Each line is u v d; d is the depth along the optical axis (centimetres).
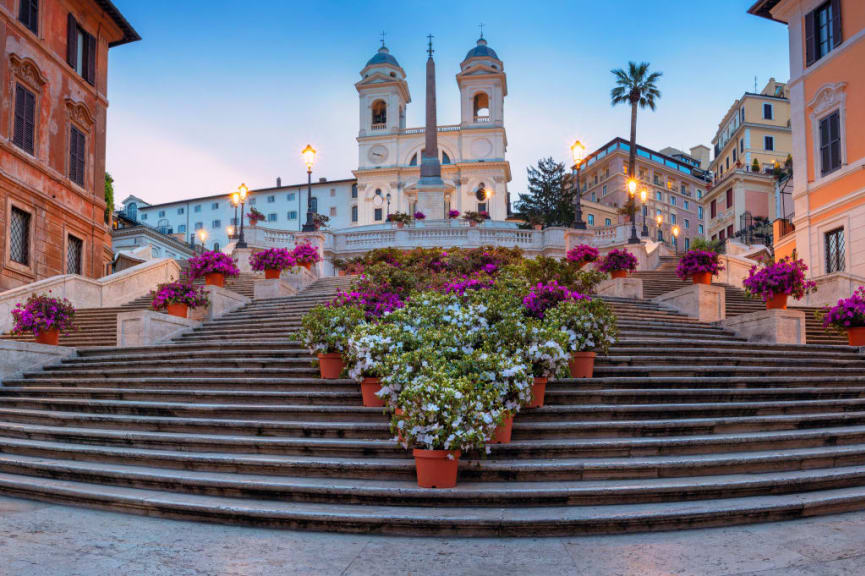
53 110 2264
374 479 712
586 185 8931
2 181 1956
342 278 2205
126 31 2700
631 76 4694
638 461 714
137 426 900
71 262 2386
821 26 2484
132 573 499
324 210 8438
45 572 500
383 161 7700
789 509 639
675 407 851
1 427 974
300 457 755
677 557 532
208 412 898
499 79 7656
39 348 1262
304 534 607
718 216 6216
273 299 1766
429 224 4547
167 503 665
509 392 760
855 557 527
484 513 616
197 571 505
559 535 595
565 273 1513
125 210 8619
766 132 6400
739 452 775
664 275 2364
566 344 888
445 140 7662
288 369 1016
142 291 2223
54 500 737
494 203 7456
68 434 897
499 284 1245
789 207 5106
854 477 718
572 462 709
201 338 1395
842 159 2327
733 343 1223
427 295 1088
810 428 866
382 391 744
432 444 663
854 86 2297
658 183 8475
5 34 2000
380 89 7781
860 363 1162
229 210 8825
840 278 1903
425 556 541
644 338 1273
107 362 1205
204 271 1673
